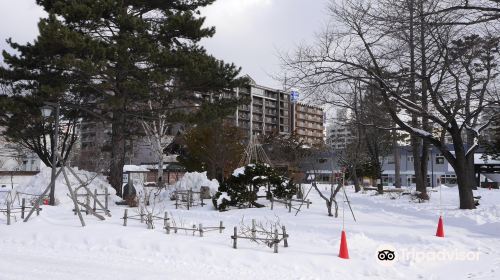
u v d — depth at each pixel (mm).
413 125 23188
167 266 8703
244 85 23656
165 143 35000
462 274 8734
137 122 28094
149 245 10312
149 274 8023
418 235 12445
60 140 31500
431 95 18719
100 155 38656
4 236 11516
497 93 19047
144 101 24344
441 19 15633
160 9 24922
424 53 18406
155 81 20125
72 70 19812
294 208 18375
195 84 22375
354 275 8469
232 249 9898
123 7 22250
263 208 18531
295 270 8656
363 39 18375
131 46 20156
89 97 25141
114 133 24266
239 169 19516
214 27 23562
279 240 9969
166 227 11781
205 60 22266
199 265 8859
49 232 11508
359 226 14117
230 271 8430
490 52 17906
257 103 106062
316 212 17406
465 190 19766
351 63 18609
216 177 33344
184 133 33094
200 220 15617
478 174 53594
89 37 19281
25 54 21375
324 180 52250
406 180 69250
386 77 18828
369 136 35094
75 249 10273
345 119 24641
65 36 18531
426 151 27578
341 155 36250
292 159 38281
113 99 20516
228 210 18469
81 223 12594
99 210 17391
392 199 25906
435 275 8617
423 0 16078
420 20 16094
